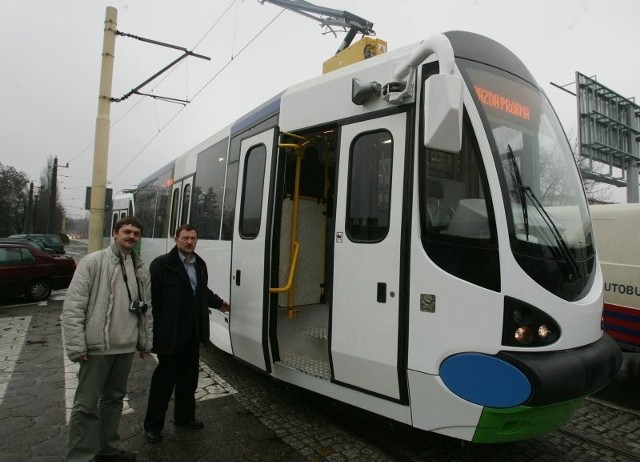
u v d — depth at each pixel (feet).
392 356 10.66
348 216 12.07
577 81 57.98
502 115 10.90
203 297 13.29
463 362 9.62
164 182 30.94
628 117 61.87
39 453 11.85
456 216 10.10
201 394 16.25
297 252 14.78
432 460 11.73
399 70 10.89
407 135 10.87
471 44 11.32
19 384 17.19
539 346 9.43
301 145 14.34
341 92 12.79
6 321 29.50
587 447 12.76
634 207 20.74
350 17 26.23
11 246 37.40
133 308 11.18
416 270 10.35
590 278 11.16
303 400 15.67
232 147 18.61
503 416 9.34
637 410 16.03
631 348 20.01
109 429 11.23
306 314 15.78
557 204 11.39
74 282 10.49
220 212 18.85
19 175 167.73
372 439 12.82
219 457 11.80
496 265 9.57
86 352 10.36
